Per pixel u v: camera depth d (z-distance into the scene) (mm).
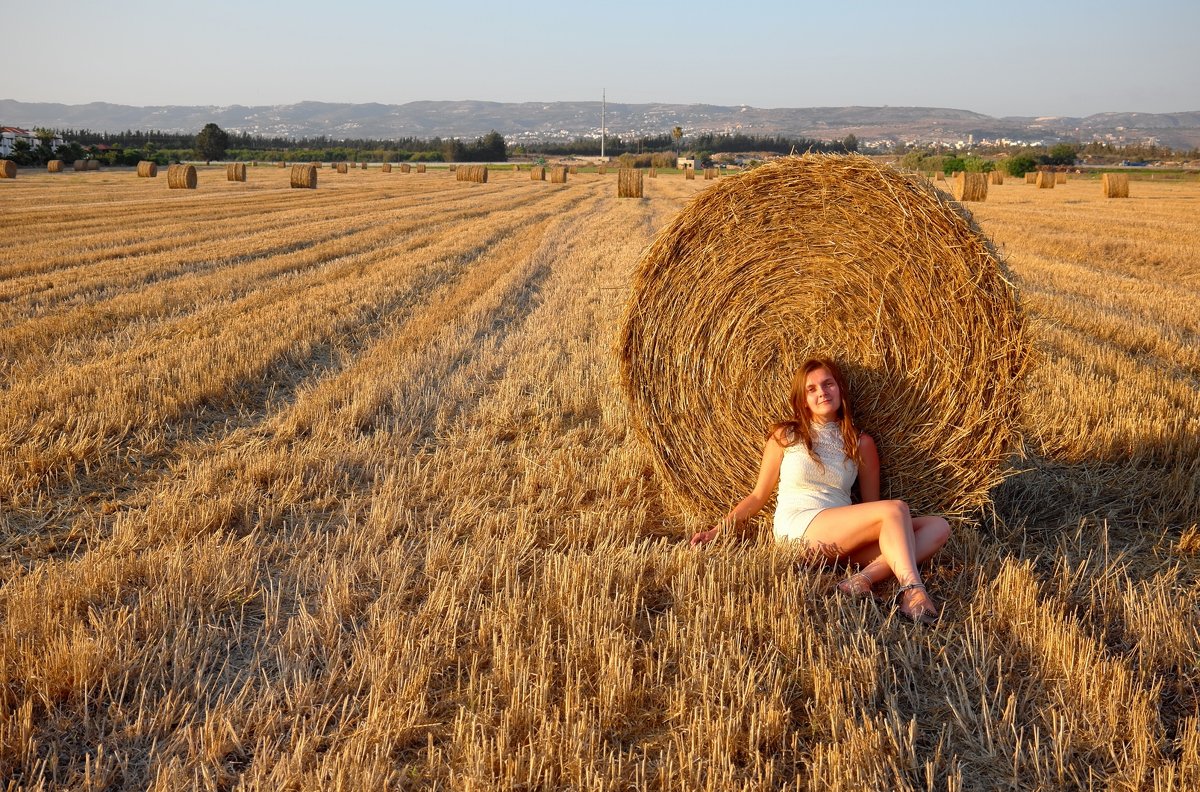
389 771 2879
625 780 2850
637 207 29688
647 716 3201
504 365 8656
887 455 4715
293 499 5258
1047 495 5297
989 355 4414
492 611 3785
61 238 18125
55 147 75812
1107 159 113938
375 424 6812
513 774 2852
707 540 4781
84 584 4000
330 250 16438
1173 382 7270
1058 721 3104
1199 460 5469
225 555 4320
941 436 4582
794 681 3381
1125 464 5707
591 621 3750
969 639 3660
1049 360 7824
